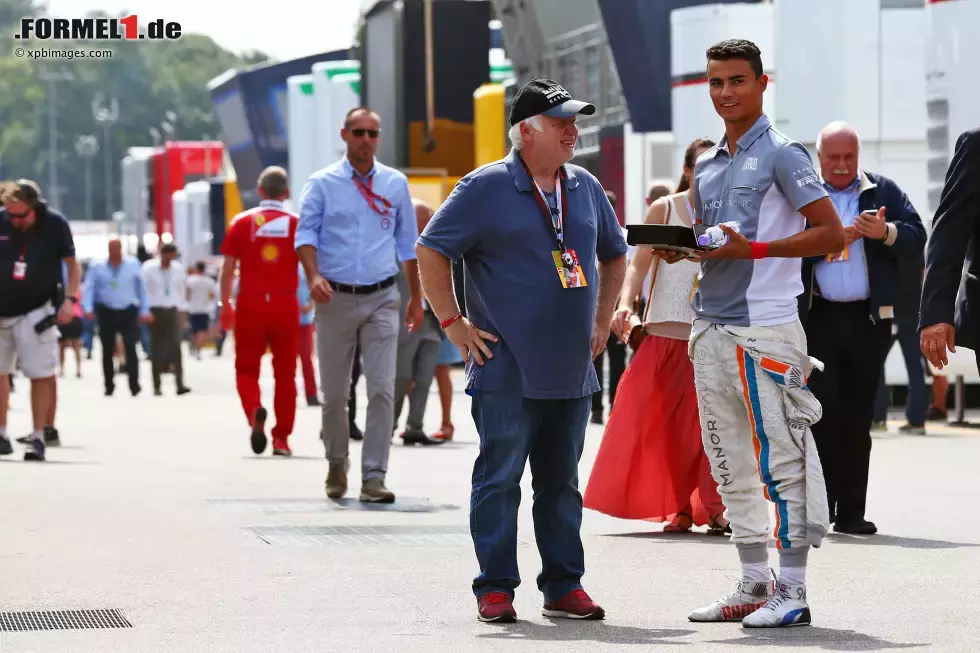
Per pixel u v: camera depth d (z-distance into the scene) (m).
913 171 50.94
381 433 30.45
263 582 21.47
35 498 30.61
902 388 53.91
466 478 35.06
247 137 134.00
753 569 18.89
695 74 56.72
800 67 50.75
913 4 50.50
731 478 18.88
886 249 26.22
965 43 43.66
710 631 18.11
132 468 36.69
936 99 44.41
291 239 39.84
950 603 19.67
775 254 18.05
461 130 78.00
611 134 66.00
